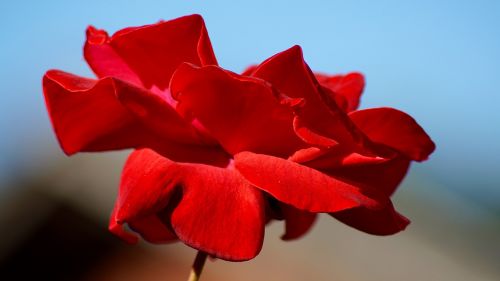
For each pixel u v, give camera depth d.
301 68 0.29
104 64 0.31
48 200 0.75
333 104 0.29
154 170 0.29
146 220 0.31
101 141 0.32
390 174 0.31
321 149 0.29
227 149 0.30
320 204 0.28
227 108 0.29
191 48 0.30
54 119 0.31
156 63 0.31
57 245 0.74
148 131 0.31
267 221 0.32
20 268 0.73
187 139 0.31
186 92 0.29
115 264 0.77
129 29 0.30
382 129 0.31
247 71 0.33
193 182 0.29
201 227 0.28
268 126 0.29
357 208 0.31
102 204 0.77
